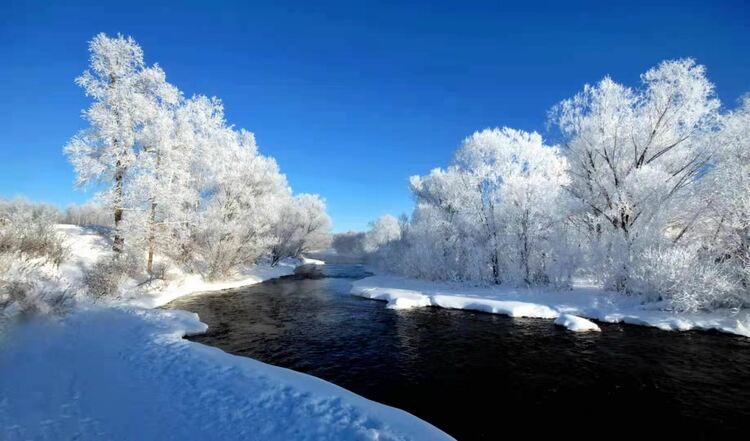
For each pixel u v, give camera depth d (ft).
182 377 26.22
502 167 79.66
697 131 59.00
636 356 38.14
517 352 39.88
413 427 20.68
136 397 22.47
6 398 20.84
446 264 91.86
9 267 45.06
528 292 69.00
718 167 53.16
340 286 94.84
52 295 42.42
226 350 39.68
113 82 72.23
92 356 29.68
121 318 44.06
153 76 73.92
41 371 25.34
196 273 86.38
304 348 41.04
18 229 55.11
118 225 68.23
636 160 62.64
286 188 138.10
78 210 167.02
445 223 90.74
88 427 18.42
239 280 95.09
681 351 39.34
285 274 126.62
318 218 172.76
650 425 24.43
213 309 62.18
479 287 79.25
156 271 73.72
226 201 88.07
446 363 36.45
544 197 74.02
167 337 37.37
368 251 183.42
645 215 58.70
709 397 28.66
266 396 23.27
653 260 52.75
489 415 25.68
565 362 36.70
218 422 19.69
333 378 32.14
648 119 61.36
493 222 80.74
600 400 28.17
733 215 49.75
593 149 64.64
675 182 57.98
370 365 35.68
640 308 53.16
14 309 35.73
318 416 20.81
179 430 18.62
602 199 65.05
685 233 58.03
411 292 74.74
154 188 70.13
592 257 63.21
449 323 53.47
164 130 72.79
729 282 48.44
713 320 46.96
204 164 88.22
